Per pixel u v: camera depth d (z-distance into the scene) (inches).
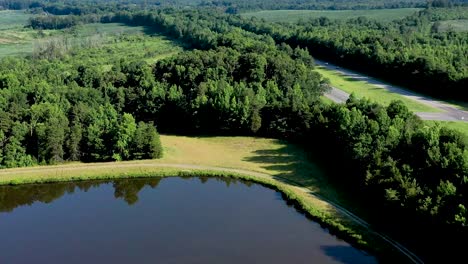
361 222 3602.4
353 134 4343.0
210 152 5182.1
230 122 5620.1
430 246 3125.0
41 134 4874.5
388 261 3137.3
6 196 4475.9
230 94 5708.7
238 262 3240.7
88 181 4648.1
